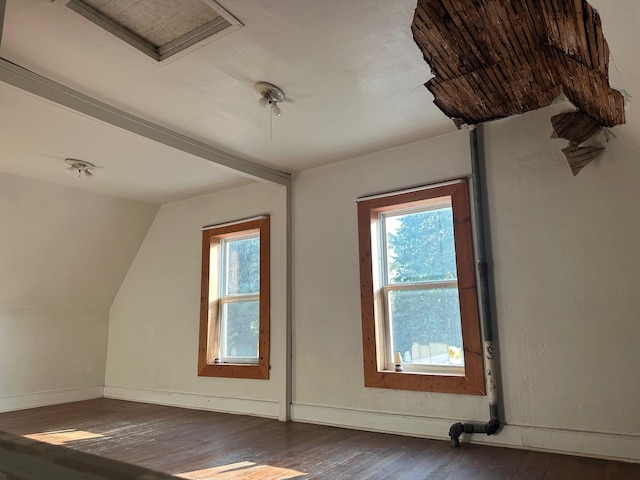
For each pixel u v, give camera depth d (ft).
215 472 9.09
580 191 10.16
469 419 10.85
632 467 8.68
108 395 18.98
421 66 8.82
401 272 12.73
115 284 19.30
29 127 11.36
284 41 7.97
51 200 15.79
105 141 12.26
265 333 14.78
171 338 17.38
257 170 14.12
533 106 10.62
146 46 8.21
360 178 13.55
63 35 7.65
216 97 9.95
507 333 10.59
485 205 11.28
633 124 8.46
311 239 14.33
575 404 9.66
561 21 6.48
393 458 9.77
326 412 13.15
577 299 9.91
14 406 16.35
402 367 12.26
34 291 17.03
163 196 17.56
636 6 4.82
